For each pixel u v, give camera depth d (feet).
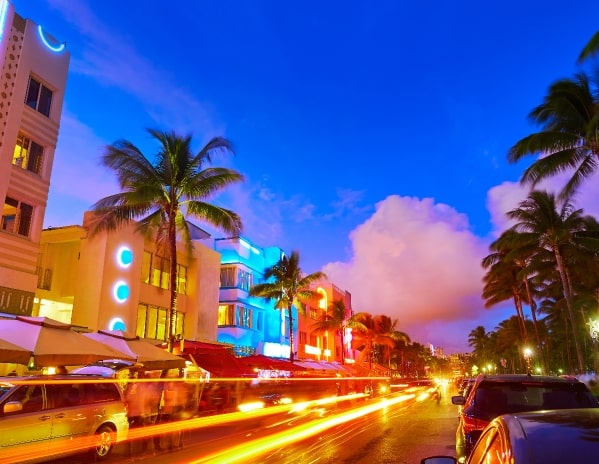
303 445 42.06
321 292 214.90
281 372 102.99
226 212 79.46
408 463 33.06
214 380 72.69
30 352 38.99
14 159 72.43
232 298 139.33
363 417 69.87
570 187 80.64
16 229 71.26
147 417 49.26
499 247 147.02
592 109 76.28
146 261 97.86
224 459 35.68
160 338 98.94
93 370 52.39
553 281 189.26
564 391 21.56
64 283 88.58
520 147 79.61
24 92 73.56
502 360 215.10
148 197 71.41
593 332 143.23
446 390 186.70
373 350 289.53
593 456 7.21
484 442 10.56
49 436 31.37
